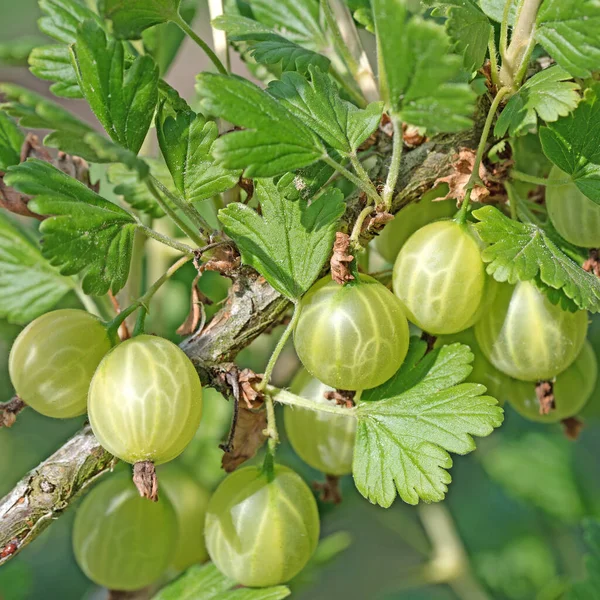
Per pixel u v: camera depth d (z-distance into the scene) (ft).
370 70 0.93
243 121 0.80
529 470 1.27
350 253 0.82
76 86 0.89
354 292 0.82
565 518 1.26
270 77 1.01
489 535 1.35
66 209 0.82
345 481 1.19
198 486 1.03
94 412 0.81
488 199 0.89
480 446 1.31
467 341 0.94
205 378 0.85
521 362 0.89
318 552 1.13
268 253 0.84
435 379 0.86
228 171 0.85
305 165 0.81
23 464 1.33
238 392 0.85
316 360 0.83
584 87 0.86
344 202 0.84
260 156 0.80
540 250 0.84
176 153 0.85
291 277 0.84
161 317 1.11
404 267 0.85
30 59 0.89
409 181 0.87
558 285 0.82
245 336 0.85
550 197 0.89
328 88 0.85
